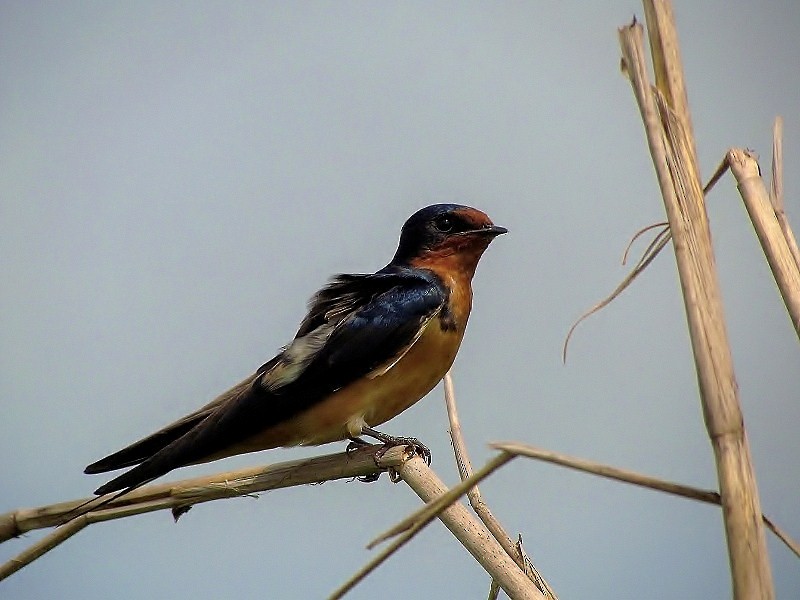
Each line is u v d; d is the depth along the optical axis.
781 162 6.77
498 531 8.41
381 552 5.99
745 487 5.31
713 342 5.57
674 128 6.13
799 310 6.18
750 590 5.16
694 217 5.89
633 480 5.46
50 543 8.91
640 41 6.20
